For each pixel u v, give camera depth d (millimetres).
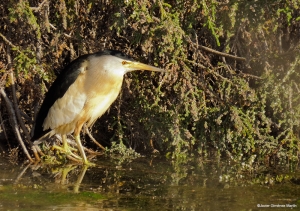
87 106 11484
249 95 11570
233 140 12000
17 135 11422
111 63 11414
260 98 11914
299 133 12414
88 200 8992
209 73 12016
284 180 10445
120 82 11602
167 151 12398
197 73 12133
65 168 11000
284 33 12969
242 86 11602
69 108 11469
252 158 11758
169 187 9859
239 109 11766
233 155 12133
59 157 11609
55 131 11617
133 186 9883
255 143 12031
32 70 11055
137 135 12492
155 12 11742
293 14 12430
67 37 11852
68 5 11414
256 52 12312
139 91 12000
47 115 11461
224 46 12250
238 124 11492
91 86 11414
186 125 12047
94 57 11508
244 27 12055
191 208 8742
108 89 11500
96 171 10844
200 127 12055
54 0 11609
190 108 11805
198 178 10477
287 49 12977
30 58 11266
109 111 12641
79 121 11531
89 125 11922
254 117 11758
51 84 12250
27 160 11477
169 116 11844
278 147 11758
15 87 11656
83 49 12070
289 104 11805
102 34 12250
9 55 11422
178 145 11938
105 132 12867
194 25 12180
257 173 10914
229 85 11648
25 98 12172
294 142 11922
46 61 12094
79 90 11453
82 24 12031
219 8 11266
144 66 11492
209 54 12352
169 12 11414
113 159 11781
